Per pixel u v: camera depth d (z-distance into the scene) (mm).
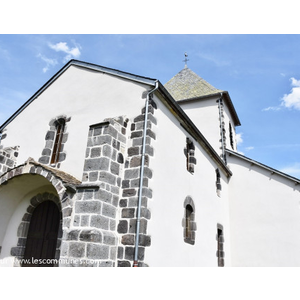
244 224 13266
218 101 16391
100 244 5574
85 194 6051
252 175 13922
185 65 20391
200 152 10711
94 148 6590
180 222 8086
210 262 9867
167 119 8281
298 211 12352
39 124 9445
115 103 8000
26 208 8430
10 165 8938
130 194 6527
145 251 6133
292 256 11914
